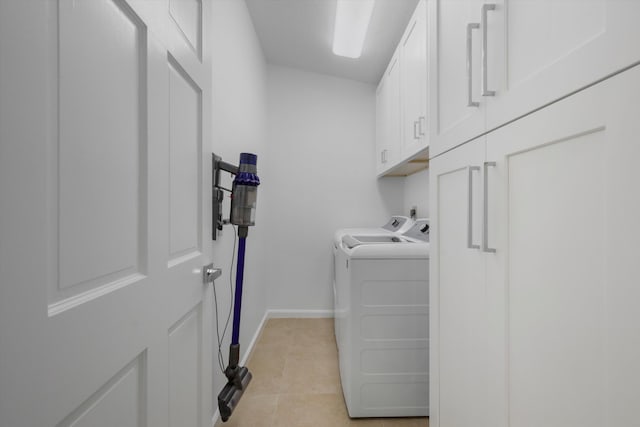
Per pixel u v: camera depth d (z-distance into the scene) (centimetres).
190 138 90
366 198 290
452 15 94
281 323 274
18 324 37
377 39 214
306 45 241
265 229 274
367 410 150
